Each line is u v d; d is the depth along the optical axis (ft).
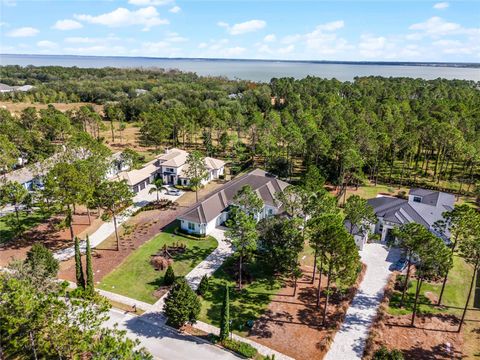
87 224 205.87
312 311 137.80
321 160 281.13
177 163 275.59
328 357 116.06
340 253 116.98
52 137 349.61
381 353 109.29
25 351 107.76
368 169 296.10
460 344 122.72
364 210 156.97
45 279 109.29
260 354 116.26
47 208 183.52
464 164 300.61
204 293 144.97
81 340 86.28
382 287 153.69
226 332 119.44
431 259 122.52
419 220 189.78
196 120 403.95
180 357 113.91
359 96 568.00
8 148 243.81
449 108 407.85
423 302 144.46
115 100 650.02
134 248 181.98
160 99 632.79
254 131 331.77
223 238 195.31
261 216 214.90
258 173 255.50
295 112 451.53
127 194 181.27
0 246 177.58
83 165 199.41
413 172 301.22
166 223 211.00
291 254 139.13
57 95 617.21
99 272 160.45
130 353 81.51
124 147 373.61
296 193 161.79
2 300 83.92
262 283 155.12
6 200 182.19
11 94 597.11
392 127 300.40
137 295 145.48
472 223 123.95
